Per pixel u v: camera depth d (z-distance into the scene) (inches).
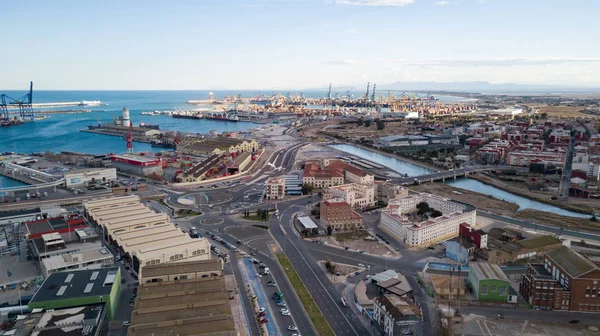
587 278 7800.2
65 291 7465.6
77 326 6491.1
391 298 7504.9
